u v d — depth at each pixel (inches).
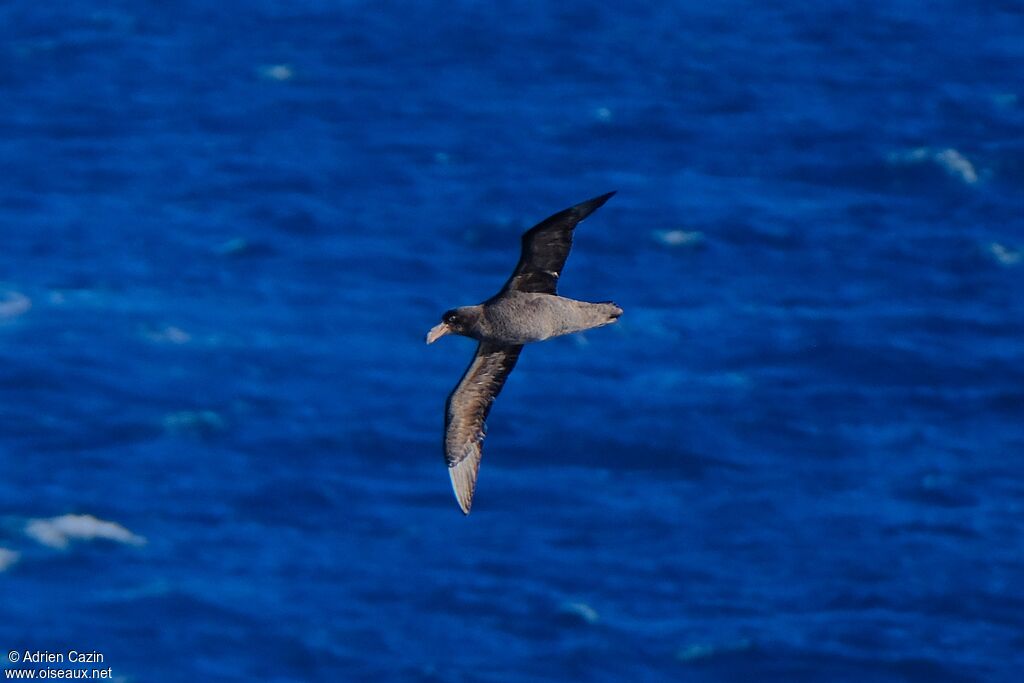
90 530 2669.8
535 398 3164.4
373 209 4205.2
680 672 2349.9
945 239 4005.9
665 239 3971.5
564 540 2691.9
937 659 2368.4
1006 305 3661.4
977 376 3314.5
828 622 2466.8
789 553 2669.8
